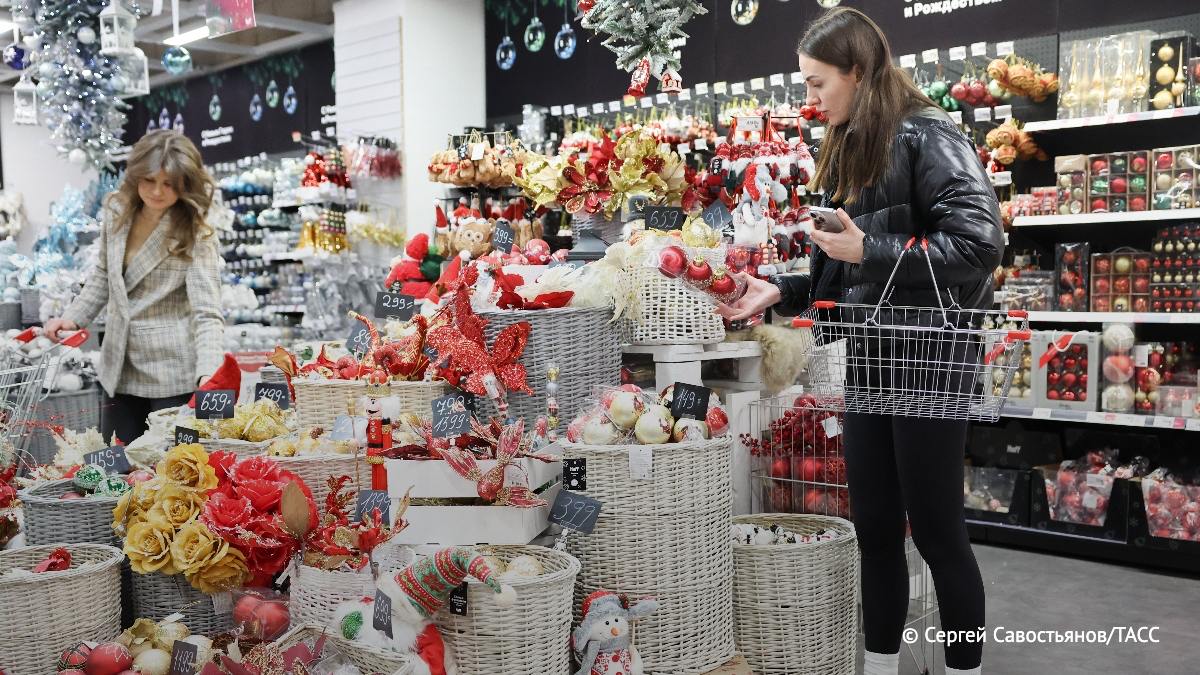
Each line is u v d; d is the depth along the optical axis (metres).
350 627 1.93
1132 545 4.16
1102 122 4.27
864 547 2.46
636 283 2.74
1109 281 4.37
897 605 2.44
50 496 2.49
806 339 2.41
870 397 2.16
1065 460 4.52
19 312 6.70
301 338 7.41
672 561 2.18
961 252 2.06
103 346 3.22
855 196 2.31
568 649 2.06
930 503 2.25
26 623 2.01
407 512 2.14
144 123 10.76
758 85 4.97
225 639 1.92
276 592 2.16
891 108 2.21
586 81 6.64
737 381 3.21
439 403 2.20
